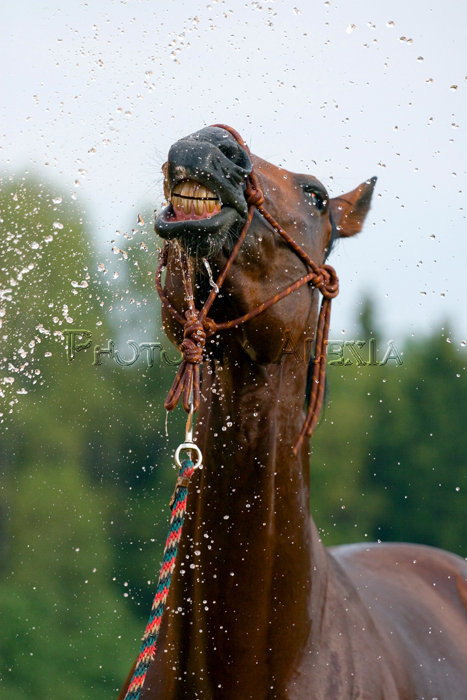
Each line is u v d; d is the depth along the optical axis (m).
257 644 4.89
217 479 4.98
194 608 4.96
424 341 44.59
